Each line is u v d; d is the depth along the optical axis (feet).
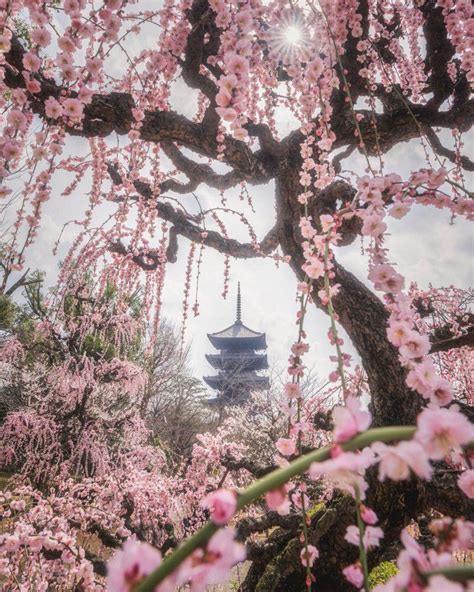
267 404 37.06
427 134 11.61
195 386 55.01
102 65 6.57
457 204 5.08
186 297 11.05
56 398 24.31
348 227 8.36
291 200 10.00
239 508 1.35
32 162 6.61
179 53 8.78
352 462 1.46
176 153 11.48
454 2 9.21
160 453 22.38
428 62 11.30
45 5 6.20
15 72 7.05
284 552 8.32
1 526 11.22
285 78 11.10
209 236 11.44
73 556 8.75
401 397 8.39
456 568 1.33
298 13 8.36
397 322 3.67
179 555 1.25
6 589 9.00
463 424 1.55
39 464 21.93
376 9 11.39
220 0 7.68
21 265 6.78
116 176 11.53
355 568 2.60
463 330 10.09
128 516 12.45
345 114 10.32
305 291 4.96
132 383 25.08
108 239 10.46
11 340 25.63
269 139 9.89
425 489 7.48
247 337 105.50
